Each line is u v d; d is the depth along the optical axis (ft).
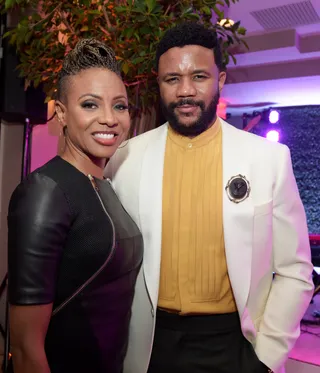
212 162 4.41
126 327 3.75
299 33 15.26
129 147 4.75
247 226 4.12
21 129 9.84
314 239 16.58
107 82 3.42
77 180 3.37
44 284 3.01
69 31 6.61
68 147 3.58
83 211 3.28
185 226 4.28
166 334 4.33
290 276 4.38
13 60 8.48
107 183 3.79
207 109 4.27
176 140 4.53
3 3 6.99
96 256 3.28
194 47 4.17
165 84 4.30
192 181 4.36
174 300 4.29
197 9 6.76
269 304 4.38
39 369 3.01
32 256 2.98
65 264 3.22
